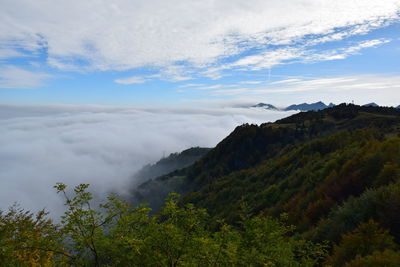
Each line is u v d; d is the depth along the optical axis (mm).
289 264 7855
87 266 5684
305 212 24891
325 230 16719
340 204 22312
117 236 5746
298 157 70438
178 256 6113
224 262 6215
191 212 6449
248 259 6754
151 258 5910
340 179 26328
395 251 11484
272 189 44344
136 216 6070
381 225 14289
